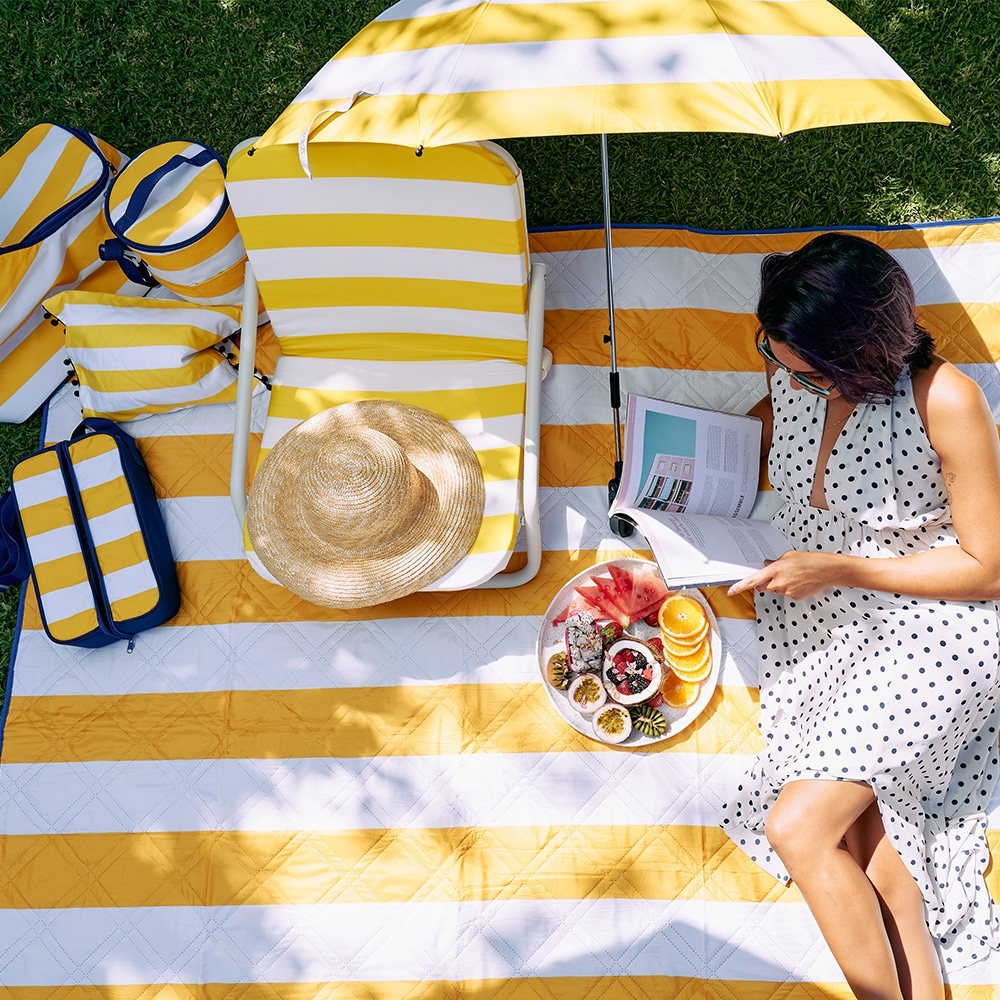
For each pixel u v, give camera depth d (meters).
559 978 2.02
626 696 2.13
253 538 2.17
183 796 2.20
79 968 2.09
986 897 2.00
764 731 2.14
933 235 2.49
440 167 1.91
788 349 1.78
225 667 2.30
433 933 2.07
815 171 2.59
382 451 2.01
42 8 2.87
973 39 2.60
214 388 2.48
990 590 1.81
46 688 2.32
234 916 2.10
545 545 2.34
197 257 2.33
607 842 2.11
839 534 1.99
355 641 2.29
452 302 2.15
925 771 1.96
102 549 2.35
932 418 1.76
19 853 2.18
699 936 2.03
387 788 2.17
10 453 2.61
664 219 2.61
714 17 1.53
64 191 2.51
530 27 1.58
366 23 2.75
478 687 2.23
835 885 1.84
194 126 2.79
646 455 2.16
